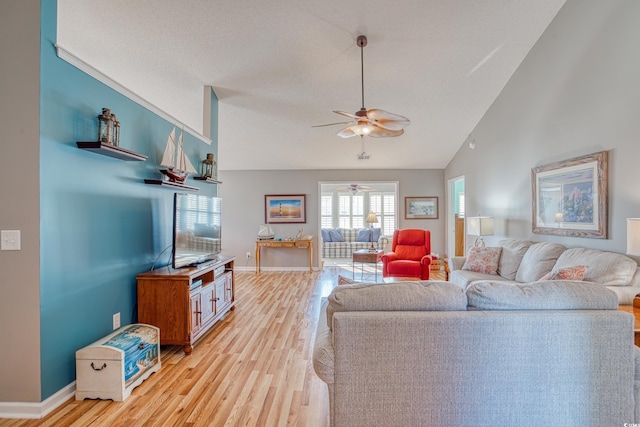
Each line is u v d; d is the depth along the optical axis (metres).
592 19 2.92
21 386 1.89
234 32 3.20
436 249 7.03
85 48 3.37
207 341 3.04
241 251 7.09
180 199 3.00
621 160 2.67
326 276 6.23
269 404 2.01
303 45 3.43
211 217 3.71
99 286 2.36
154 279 2.73
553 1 3.22
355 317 1.46
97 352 2.06
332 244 9.09
